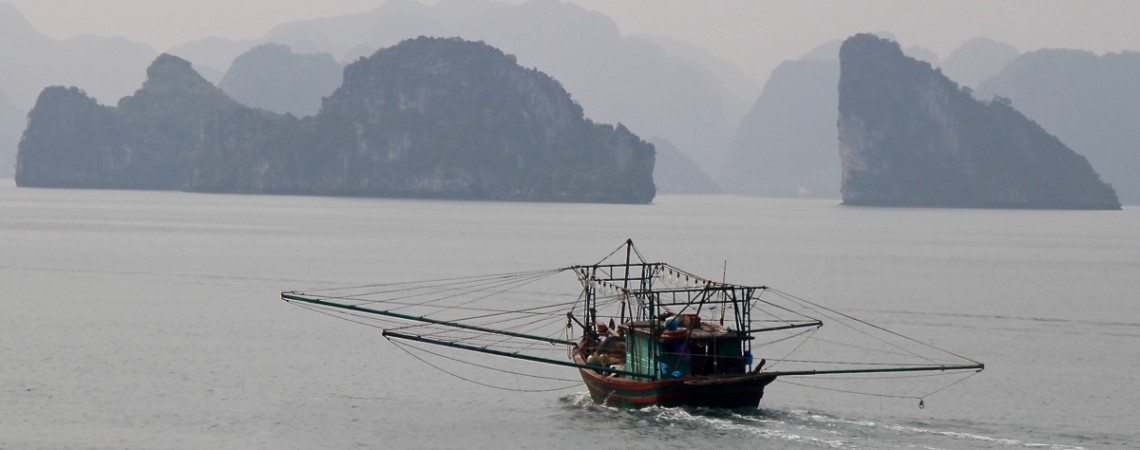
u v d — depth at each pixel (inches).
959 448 6628.9
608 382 7470.5
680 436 6722.4
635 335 7406.5
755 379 7032.5
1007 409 7800.2
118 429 7076.8
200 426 7185.0
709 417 7086.6
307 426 7180.1
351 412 7568.9
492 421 7273.6
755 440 6658.5
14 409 7544.3
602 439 6747.1
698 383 6983.3
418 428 7140.8
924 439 6815.9
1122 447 6747.1
